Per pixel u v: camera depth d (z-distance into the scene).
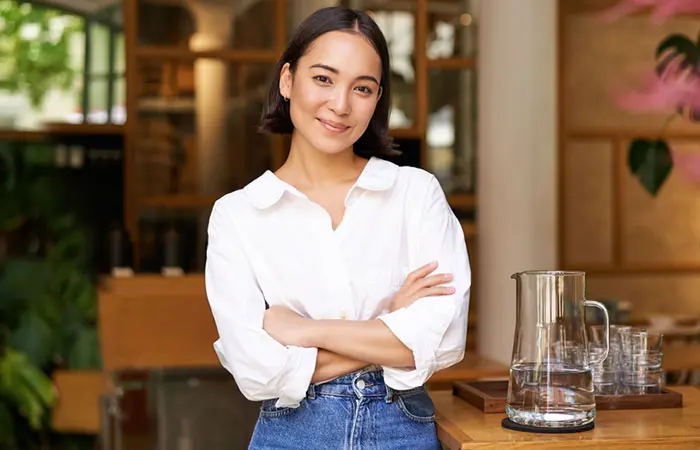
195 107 5.46
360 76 1.95
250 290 1.98
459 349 1.92
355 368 1.90
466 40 5.57
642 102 5.70
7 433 5.26
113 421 3.70
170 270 4.29
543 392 1.87
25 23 5.47
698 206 5.77
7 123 5.49
